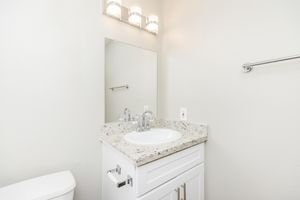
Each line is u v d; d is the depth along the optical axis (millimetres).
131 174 835
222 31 1168
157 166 882
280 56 922
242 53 1070
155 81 1607
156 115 1602
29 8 938
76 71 1104
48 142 1003
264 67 978
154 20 1529
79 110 1120
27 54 931
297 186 875
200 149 1199
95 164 1197
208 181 1249
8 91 880
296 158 877
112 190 1061
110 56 1275
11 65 887
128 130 1382
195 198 1150
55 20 1021
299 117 865
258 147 1010
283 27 913
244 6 1061
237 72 1093
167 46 1561
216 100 1202
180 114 1440
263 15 984
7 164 883
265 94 977
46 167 997
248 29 1044
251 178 1041
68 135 1076
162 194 907
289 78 893
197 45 1317
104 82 1239
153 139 1312
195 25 1334
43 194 787
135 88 1446
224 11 1157
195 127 1312
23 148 924
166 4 1579
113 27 1291
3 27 866
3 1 869
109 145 1087
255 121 1019
